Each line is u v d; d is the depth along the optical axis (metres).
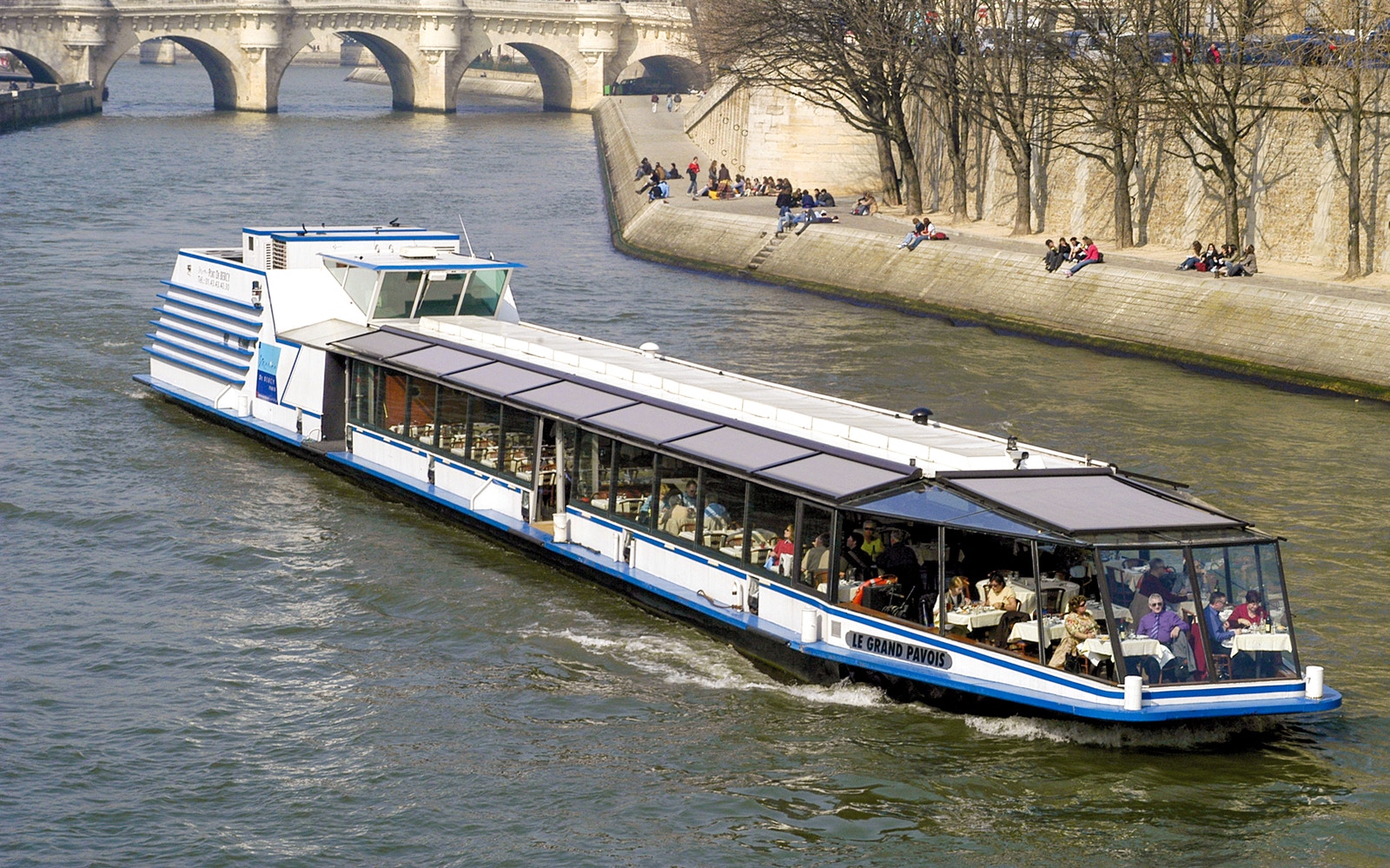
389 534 45.91
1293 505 50.69
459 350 48.19
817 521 34.84
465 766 31.97
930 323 87.88
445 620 39.66
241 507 48.28
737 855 28.56
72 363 67.31
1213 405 66.56
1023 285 88.00
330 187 144.00
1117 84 94.19
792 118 132.75
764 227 109.19
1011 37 103.06
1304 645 38.31
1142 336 79.62
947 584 32.97
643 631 38.75
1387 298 74.50
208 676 36.41
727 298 94.94
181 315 59.91
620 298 92.88
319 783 31.36
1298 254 86.69
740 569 36.75
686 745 32.75
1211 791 30.67
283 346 53.69
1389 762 32.09
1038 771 31.27
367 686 35.88
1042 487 33.28
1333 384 70.00
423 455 47.56
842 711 34.06
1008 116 100.81
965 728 32.94
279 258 54.91
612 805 30.36
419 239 56.62
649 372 44.41
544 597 41.00
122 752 32.59
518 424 43.75
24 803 30.39
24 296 83.00
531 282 98.00
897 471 34.31
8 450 53.78
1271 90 87.75
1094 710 30.47
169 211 122.62
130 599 41.16
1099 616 31.16
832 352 77.50
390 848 28.95
